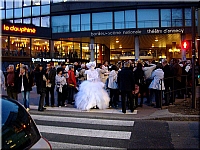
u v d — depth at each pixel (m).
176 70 11.33
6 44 26.72
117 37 27.42
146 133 6.59
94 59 29.05
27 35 27.41
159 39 29.23
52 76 10.40
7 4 31.38
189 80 12.34
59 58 29.36
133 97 9.52
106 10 26.64
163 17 25.70
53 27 29.05
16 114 2.83
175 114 8.48
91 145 5.64
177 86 11.73
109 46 35.31
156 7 25.59
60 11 28.48
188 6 25.23
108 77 10.84
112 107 10.55
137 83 10.16
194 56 9.33
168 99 10.33
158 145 5.57
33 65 27.95
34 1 30.03
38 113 9.42
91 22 27.31
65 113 9.23
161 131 6.77
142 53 37.22
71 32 27.81
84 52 31.58
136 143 5.75
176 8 25.61
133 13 26.02
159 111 9.28
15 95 9.99
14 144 2.41
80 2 27.53
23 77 9.69
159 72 10.04
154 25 25.72
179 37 27.75
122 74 9.04
